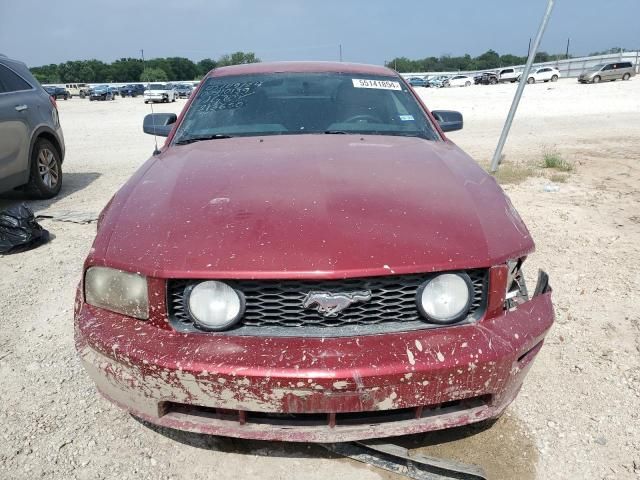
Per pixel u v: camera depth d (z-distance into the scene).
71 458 2.10
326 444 2.05
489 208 2.08
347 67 3.58
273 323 1.76
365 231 1.83
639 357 2.73
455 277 1.77
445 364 1.67
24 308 3.32
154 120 3.46
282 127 3.02
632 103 18.92
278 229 1.83
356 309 1.76
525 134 11.46
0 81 5.47
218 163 2.42
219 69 3.62
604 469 2.04
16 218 4.30
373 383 1.64
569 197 5.82
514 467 2.04
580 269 3.82
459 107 19.23
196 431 1.80
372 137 2.88
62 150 6.43
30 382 2.57
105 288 1.88
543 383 2.53
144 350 1.73
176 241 1.84
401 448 2.00
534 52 6.43
